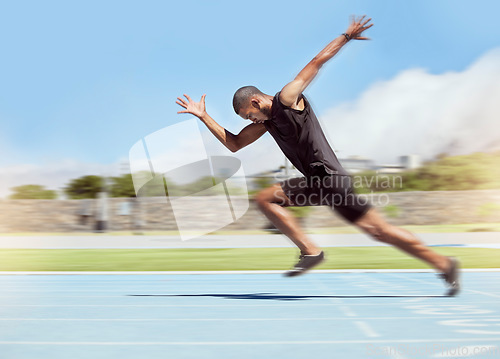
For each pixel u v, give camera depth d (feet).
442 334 12.84
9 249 46.32
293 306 17.21
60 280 25.11
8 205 90.94
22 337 12.83
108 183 90.48
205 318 15.24
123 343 12.16
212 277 26.12
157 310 16.67
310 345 11.85
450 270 17.63
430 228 77.77
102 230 84.53
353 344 11.91
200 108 17.26
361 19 15.55
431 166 101.91
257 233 75.15
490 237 56.13
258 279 25.12
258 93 16.39
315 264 17.39
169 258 37.60
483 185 103.35
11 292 21.13
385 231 17.07
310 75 15.60
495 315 15.33
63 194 101.55
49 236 73.10
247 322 14.60
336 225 80.23
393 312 15.90
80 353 11.25
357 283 23.20
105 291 21.35
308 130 15.98
